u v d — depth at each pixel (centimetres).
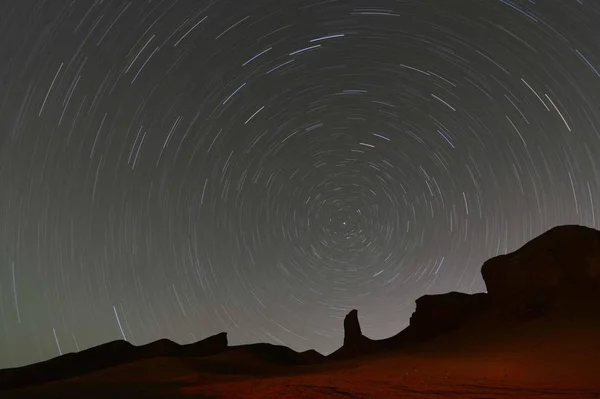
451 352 2534
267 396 1347
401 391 1334
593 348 2030
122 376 2236
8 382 2844
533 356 2019
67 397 1571
